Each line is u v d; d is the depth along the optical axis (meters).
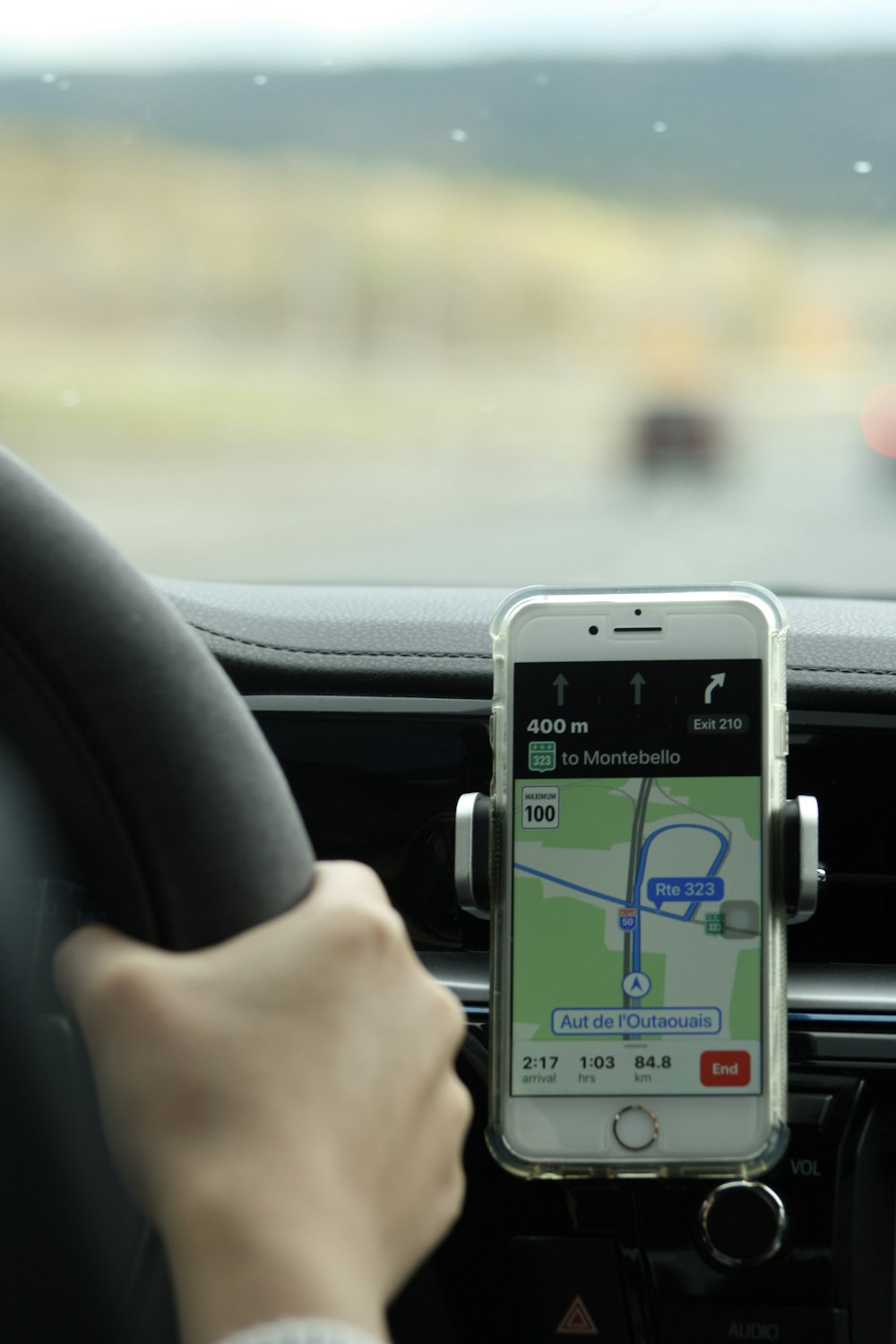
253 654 1.18
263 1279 0.35
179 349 46.72
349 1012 0.40
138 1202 0.38
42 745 0.50
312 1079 0.38
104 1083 0.38
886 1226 1.05
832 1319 1.04
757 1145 0.84
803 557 10.69
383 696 1.17
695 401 21.25
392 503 18.22
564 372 48.16
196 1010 0.38
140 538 13.58
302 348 48.59
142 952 0.40
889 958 1.12
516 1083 0.85
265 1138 0.37
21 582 0.49
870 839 1.13
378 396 40.12
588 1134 0.84
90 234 48.72
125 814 0.49
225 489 20.72
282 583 1.56
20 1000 0.37
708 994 0.85
